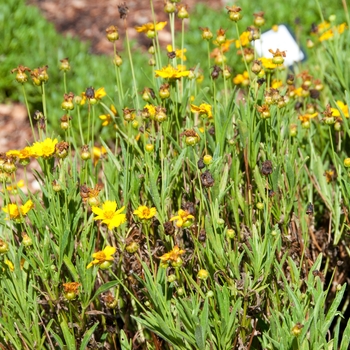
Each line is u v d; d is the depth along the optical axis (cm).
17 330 299
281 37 490
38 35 797
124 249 323
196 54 779
